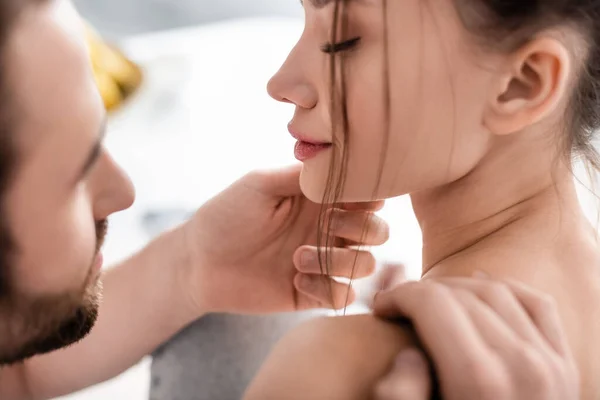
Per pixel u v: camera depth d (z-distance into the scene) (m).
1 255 0.51
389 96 0.60
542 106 0.58
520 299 0.49
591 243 0.62
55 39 0.48
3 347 0.56
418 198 0.69
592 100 0.64
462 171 0.62
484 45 0.57
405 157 0.61
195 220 0.82
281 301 0.83
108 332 0.83
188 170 1.28
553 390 0.44
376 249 1.03
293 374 0.46
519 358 0.43
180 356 0.85
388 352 0.48
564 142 0.63
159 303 0.84
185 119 1.42
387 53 0.59
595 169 0.69
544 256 0.59
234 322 0.86
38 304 0.54
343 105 0.61
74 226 0.53
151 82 1.50
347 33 0.60
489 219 0.63
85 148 0.51
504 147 0.62
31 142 0.47
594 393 0.56
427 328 0.46
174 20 1.96
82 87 0.50
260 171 0.78
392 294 0.51
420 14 0.58
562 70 0.57
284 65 0.65
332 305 0.78
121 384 0.97
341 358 0.47
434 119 0.60
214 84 1.51
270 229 0.79
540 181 0.63
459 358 0.43
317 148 0.66
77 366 0.82
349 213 0.76
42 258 0.52
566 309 0.56
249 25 1.76
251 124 1.40
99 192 0.58
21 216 0.50
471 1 0.56
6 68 0.45
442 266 0.61
